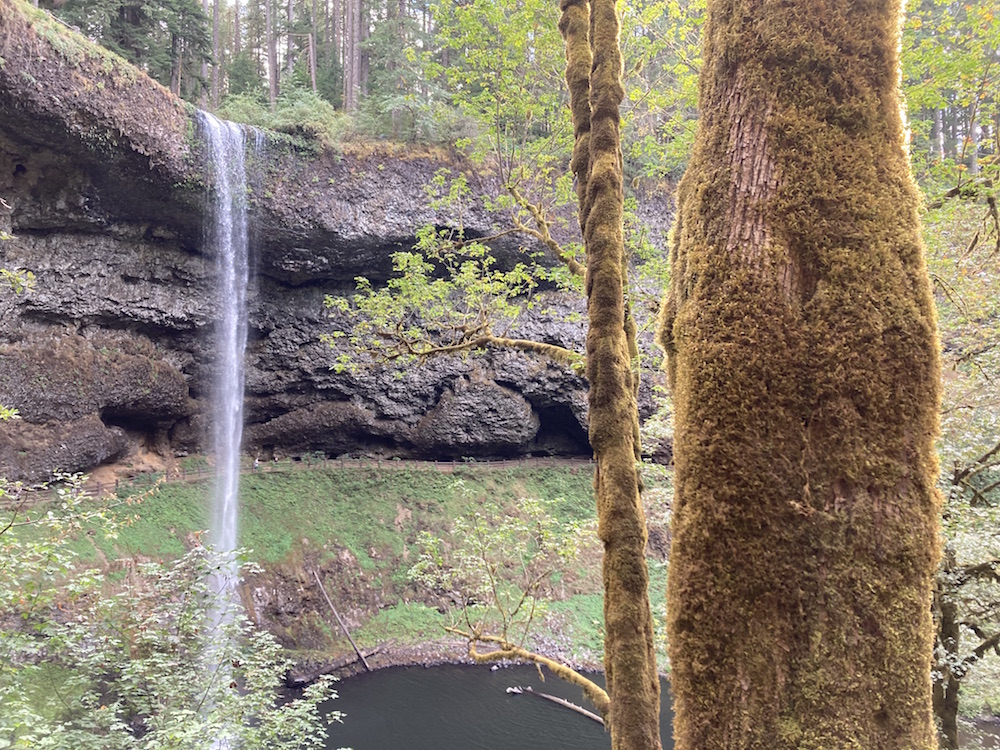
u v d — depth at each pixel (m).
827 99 2.68
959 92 7.40
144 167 18.27
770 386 2.49
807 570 2.36
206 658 8.16
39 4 21.92
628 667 3.38
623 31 8.53
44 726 6.41
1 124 15.78
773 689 2.33
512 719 16.62
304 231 22.30
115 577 17.05
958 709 9.47
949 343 8.81
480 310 9.37
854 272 2.50
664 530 20.62
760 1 2.81
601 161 4.25
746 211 2.67
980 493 8.06
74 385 19.62
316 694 8.88
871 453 2.38
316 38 39.81
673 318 3.20
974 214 8.38
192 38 27.14
